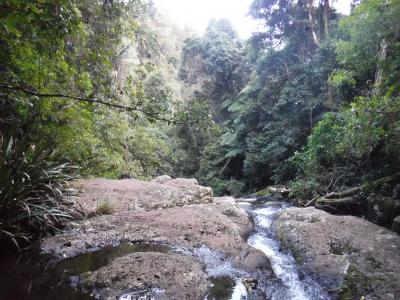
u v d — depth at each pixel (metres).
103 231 3.92
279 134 10.96
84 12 6.30
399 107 3.82
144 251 3.44
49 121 4.92
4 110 4.71
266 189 9.48
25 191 3.48
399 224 4.20
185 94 19.97
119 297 2.46
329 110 9.49
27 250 3.36
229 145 14.30
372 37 5.53
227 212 5.12
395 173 5.28
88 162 6.75
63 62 4.31
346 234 3.85
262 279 3.02
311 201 6.71
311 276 3.12
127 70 11.57
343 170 6.49
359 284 2.81
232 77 17.62
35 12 2.05
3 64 4.10
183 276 2.81
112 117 7.76
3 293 2.53
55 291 2.59
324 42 9.97
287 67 11.82
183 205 5.46
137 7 9.02
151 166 10.84
